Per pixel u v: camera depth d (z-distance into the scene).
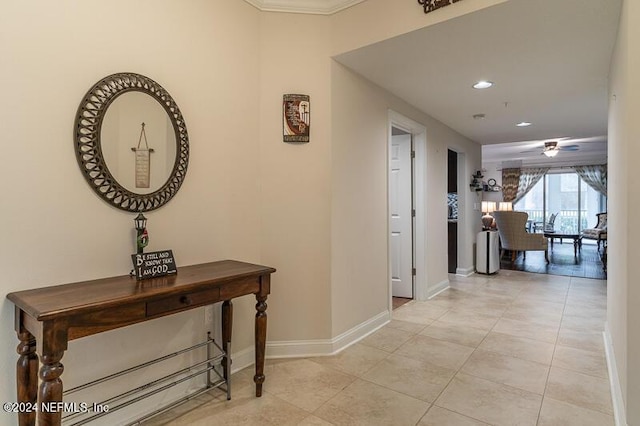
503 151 8.47
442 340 2.89
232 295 1.80
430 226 4.29
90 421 1.56
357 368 2.39
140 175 1.80
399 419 1.81
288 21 2.56
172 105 1.94
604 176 9.30
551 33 2.26
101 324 1.31
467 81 3.12
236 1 2.35
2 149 1.38
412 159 4.16
